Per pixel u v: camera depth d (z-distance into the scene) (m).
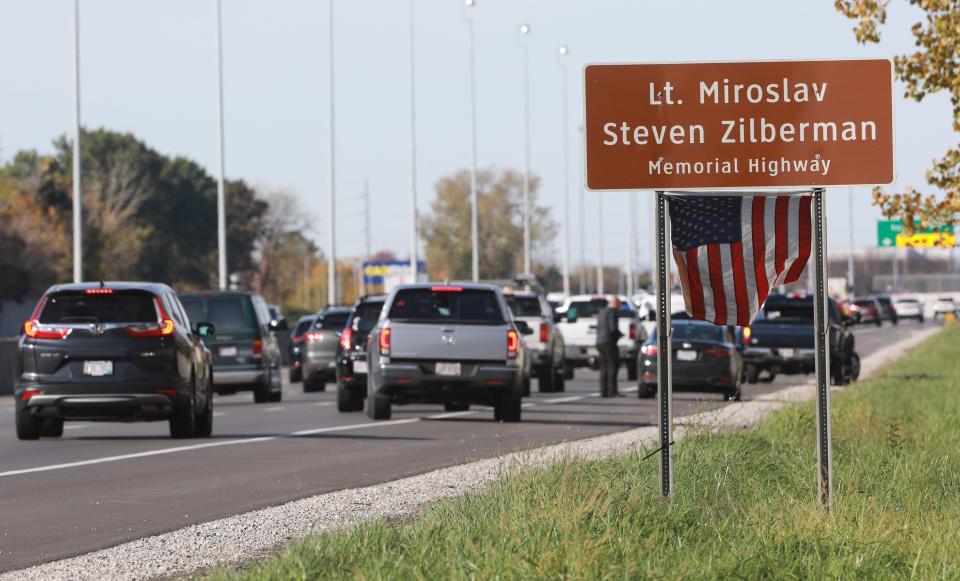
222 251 177.00
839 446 49.03
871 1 63.00
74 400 59.69
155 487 44.00
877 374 117.00
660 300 35.31
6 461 52.44
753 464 42.97
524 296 104.94
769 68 35.03
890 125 34.88
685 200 35.19
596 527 29.08
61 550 32.09
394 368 71.06
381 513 37.28
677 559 26.86
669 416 35.31
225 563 29.44
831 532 29.22
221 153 177.62
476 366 70.75
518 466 40.16
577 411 81.38
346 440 61.34
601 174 35.22
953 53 63.22
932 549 28.20
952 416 63.16
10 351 116.06
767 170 35.03
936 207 67.12
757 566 26.23
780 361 111.44
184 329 62.72
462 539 28.11
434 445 58.53
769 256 35.12
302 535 33.44
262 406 92.31
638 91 35.19
